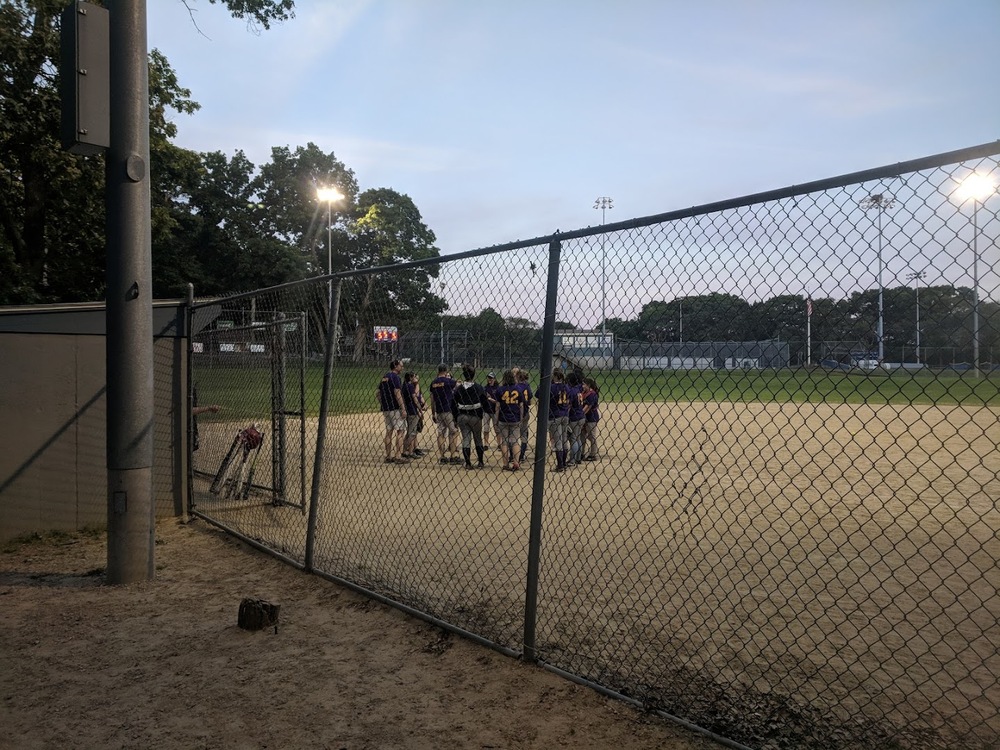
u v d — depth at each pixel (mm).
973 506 7746
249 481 8258
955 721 3018
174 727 3092
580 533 6688
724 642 3936
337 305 5422
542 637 4051
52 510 6703
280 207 68125
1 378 6422
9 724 3127
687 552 5918
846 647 3844
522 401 9656
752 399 3662
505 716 3148
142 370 5305
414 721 3113
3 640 4121
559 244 3676
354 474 9914
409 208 73312
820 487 8984
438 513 7574
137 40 5289
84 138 5000
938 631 4055
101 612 4598
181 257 51656
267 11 15258
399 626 4293
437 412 10391
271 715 3188
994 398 2369
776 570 5344
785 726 2998
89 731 3062
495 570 5430
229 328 7797
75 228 21766
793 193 2756
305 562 5434
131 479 5246
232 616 4516
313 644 4035
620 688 3381
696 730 2967
